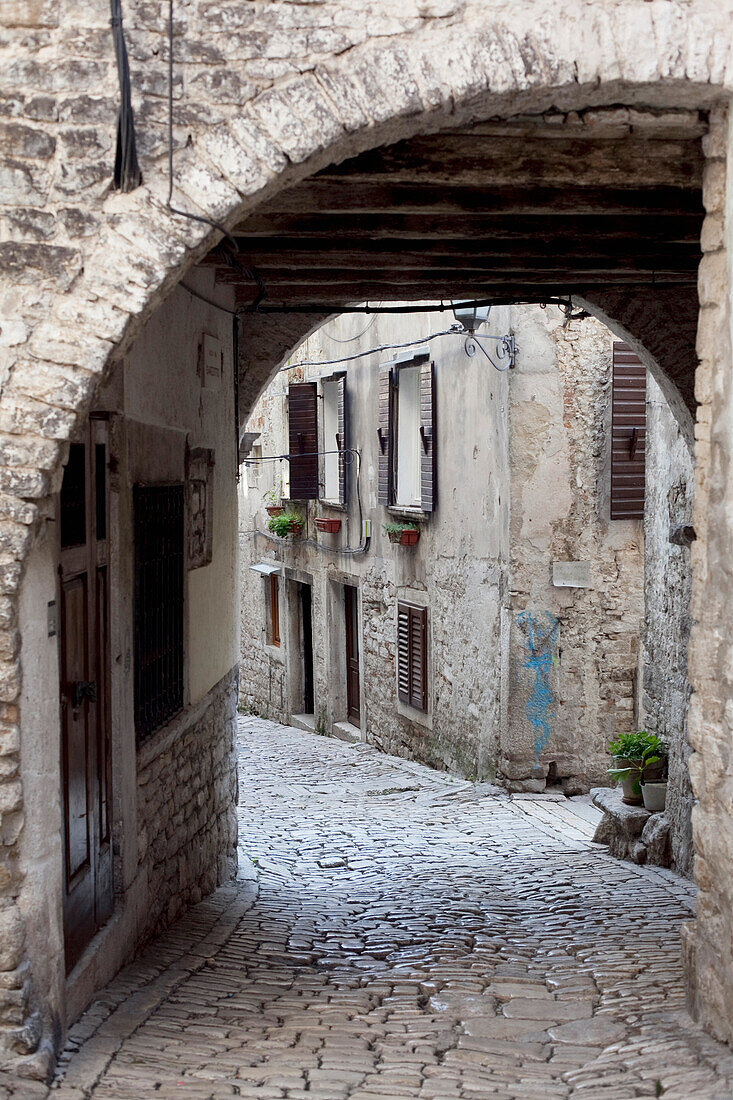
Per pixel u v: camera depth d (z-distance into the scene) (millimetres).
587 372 11133
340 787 12789
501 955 5852
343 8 3834
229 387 8531
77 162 3771
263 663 20047
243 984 5250
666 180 5027
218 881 7871
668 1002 4664
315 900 7523
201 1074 3893
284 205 5512
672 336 8578
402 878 8320
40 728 3912
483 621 11797
